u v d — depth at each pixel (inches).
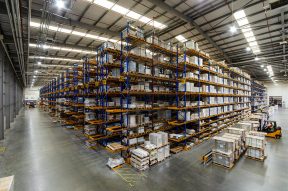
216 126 374.6
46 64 694.5
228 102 458.9
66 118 498.6
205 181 162.6
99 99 294.8
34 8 277.4
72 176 171.0
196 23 335.3
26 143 290.0
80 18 324.5
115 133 254.2
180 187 151.3
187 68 314.7
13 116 590.2
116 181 161.3
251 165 202.1
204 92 312.8
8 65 475.2
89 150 253.3
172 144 277.4
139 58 236.4
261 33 383.6
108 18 326.3
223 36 404.2
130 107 224.2
